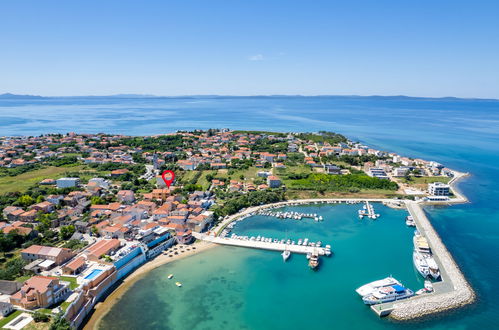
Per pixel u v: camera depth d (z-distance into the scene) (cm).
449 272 12206
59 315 8919
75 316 9588
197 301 10756
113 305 10481
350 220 17562
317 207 19588
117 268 12006
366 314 10194
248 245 14300
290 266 12862
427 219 17500
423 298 10694
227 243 14500
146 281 11812
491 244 14725
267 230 16138
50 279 9694
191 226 15712
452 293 10950
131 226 15100
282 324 9769
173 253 13712
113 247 12812
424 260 12750
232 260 13275
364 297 10669
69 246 13212
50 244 13388
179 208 17312
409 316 9988
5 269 11262
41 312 9188
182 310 10312
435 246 14262
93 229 14550
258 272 12444
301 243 14562
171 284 11650
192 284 11656
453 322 9769
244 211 18375
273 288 11475
